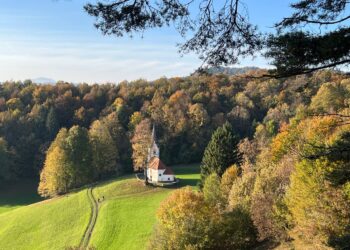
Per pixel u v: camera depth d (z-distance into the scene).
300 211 27.73
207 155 61.84
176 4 8.98
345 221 25.50
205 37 9.34
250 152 68.56
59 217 62.38
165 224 38.41
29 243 54.91
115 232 53.28
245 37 9.17
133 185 76.06
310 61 8.52
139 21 8.95
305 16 8.89
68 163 86.81
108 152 95.44
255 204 35.25
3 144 97.38
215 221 36.78
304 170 27.11
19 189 96.19
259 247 35.47
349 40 8.08
